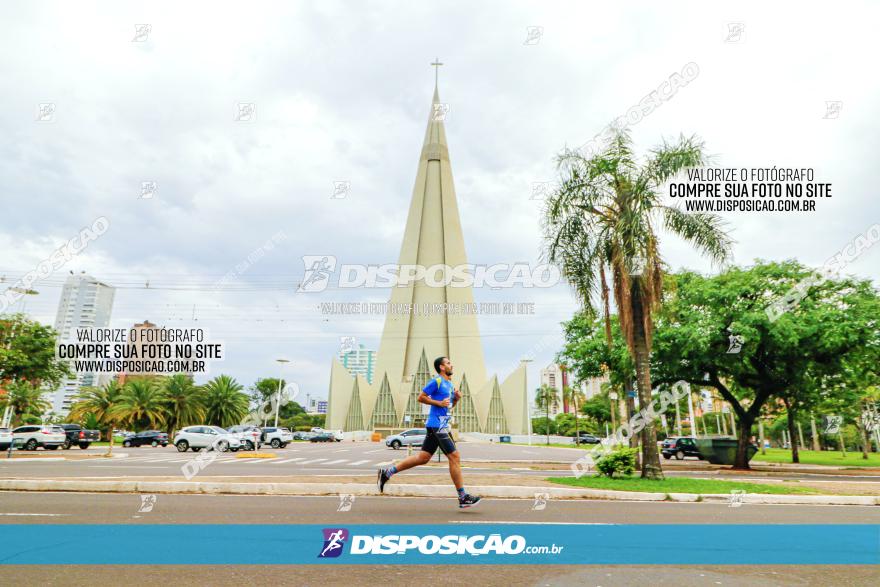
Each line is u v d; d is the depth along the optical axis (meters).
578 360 25.64
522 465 21.31
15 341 31.30
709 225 14.95
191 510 7.55
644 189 14.30
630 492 10.38
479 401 100.50
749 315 20.22
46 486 10.08
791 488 11.66
